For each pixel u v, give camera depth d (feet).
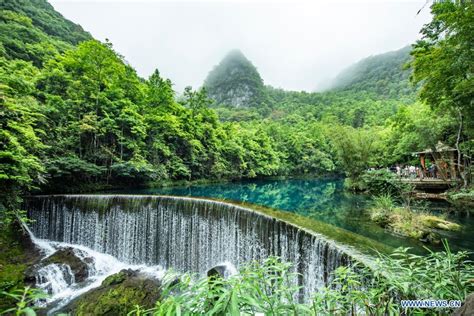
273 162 136.15
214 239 31.73
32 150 39.37
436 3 27.14
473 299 5.77
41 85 57.57
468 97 26.68
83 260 31.01
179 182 83.97
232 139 119.03
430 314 7.86
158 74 95.81
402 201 48.55
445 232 31.71
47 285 25.48
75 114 57.72
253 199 65.87
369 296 7.92
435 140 52.26
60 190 48.62
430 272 8.59
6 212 27.37
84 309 21.40
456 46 22.63
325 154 153.69
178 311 5.23
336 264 18.31
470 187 43.55
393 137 73.00
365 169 77.36
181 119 91.25
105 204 37.29
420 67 27.96
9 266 26.78
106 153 59.72
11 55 69.87
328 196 69.87
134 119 66.64
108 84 69.10
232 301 5.23
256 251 27.27
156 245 35.12
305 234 21.83
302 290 22.15
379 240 30.32
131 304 21.72
